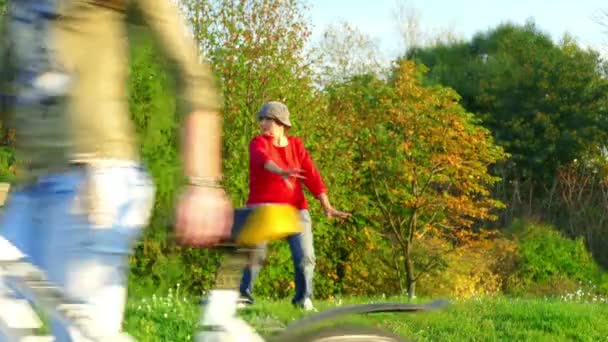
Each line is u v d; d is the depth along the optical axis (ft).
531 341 36.50
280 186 39.34
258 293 72.49
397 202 95.25
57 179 12.01
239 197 75.31
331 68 88.38
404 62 96.73
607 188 140.97
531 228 114.11
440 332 36.04
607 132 155.84
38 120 12.07
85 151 11.97
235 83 76.64
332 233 89.51
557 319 40.04
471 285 98.17
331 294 91.81
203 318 12.00
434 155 94.07
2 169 40.68
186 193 12.03
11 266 11.18
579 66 160.35
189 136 12.07
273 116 39.47
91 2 11.95
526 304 43.60
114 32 12.14
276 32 79.20
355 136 92.94
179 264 62.03
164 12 12.09
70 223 11.85
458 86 170.91
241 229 12.00
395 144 93.20
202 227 11.92
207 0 77.00
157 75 57.47
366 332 12.41
